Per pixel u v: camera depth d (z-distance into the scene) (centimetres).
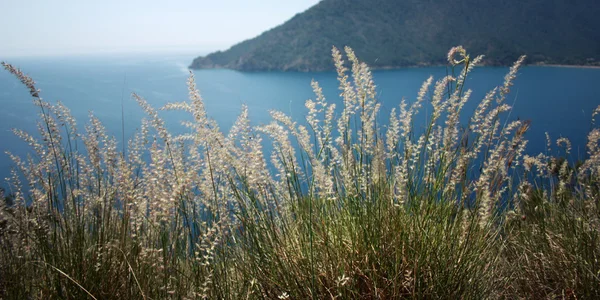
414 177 286
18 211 294
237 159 278
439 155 292
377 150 289
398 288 234
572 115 4919
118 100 9100
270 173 280
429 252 250
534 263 311
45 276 255
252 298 245
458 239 266
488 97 294
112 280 250
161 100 8562
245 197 272
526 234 346
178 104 272
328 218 273
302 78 16550
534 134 2309
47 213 280
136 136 325
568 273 290
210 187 277
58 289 243
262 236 256
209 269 238
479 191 272
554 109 5681
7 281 258
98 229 270
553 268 299
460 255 263
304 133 300
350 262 252
